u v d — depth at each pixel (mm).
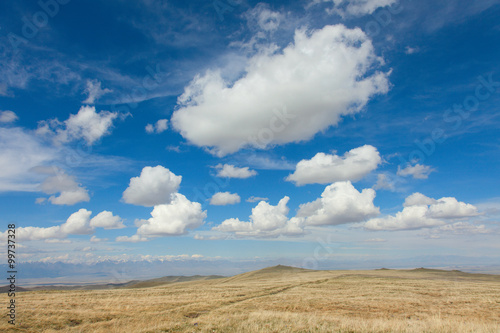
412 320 21953
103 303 32969
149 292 46469
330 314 26281
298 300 35875
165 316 24828
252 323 19766
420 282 62750
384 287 52375
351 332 16875
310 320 20500
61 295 41594
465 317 25375
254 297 40125
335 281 66562
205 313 27062
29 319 22547
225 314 25438
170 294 43688
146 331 18422
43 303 32062
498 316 26078
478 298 37406
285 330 17594
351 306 31312
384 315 26266
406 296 40031
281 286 56688
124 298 38406
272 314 23703
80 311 26703
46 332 19000
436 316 24641
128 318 24031
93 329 20031
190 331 18016
